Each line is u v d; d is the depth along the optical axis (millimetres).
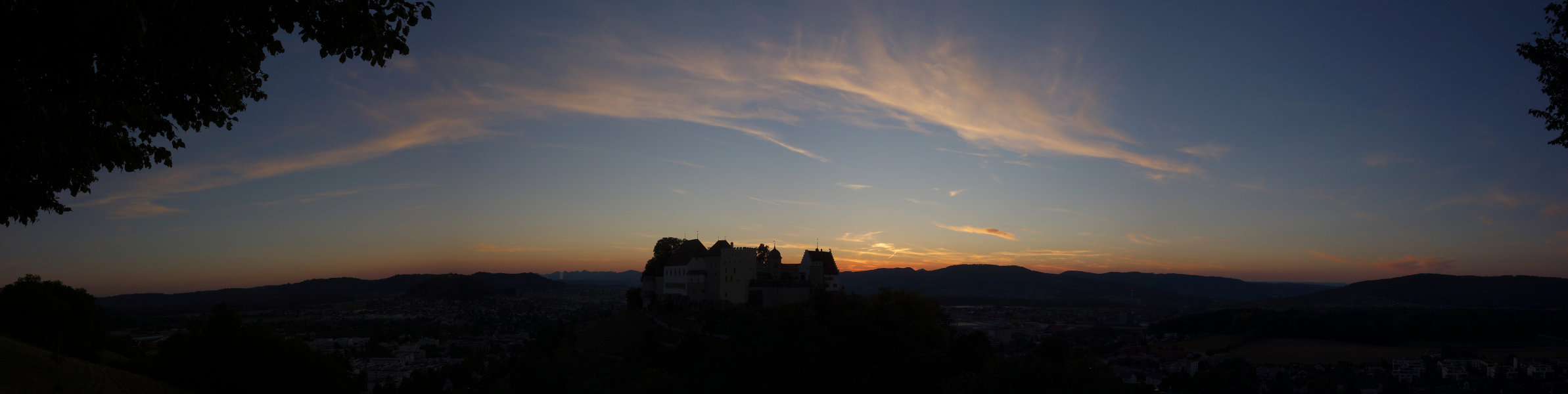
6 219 31719
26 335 100750
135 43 26469
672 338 149875
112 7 25016
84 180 32625
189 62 30266
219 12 28266
